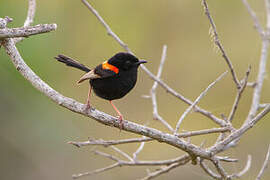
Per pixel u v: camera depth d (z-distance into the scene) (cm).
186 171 1345
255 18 1074
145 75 1527
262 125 1374
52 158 1430
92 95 1506
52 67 1445
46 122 1441
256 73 1460
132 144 1540
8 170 1402
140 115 1508
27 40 1402
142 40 1569
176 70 1554
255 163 1283
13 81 1412
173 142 704
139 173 1460
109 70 806
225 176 745
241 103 1484
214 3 1527
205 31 1545
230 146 855
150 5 1566
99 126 1487
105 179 1438
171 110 1546
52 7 1503
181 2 1552
